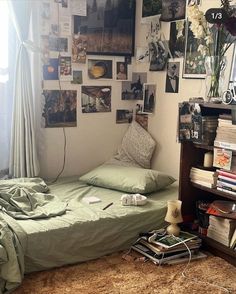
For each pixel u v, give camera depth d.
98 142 3.54
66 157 3.40
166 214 2.58
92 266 2.30
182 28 3.05
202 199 2.77
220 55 2.48
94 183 3.07
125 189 2.88
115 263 2.35
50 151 3.32
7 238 2.03
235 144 2.29
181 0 3.04
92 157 3.54
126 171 3.02
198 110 2.45
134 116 3.66
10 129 3.10
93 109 3.46
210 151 2.61
